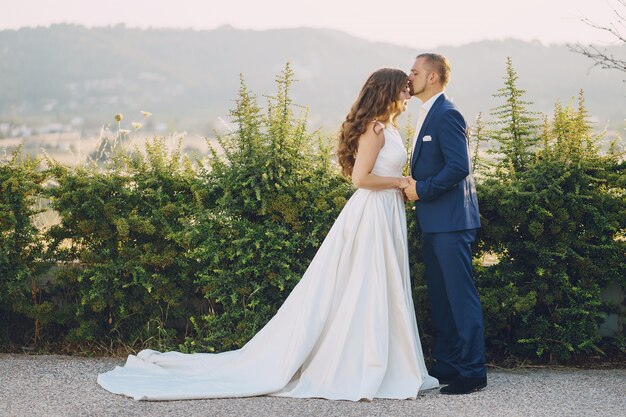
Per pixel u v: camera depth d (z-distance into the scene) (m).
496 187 4.94
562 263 4.96
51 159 5.26
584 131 5.07
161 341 5.09
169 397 4.03
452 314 4.46
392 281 4.39
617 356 5.04
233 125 5.14
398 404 3.98
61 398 4.04
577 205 4.90
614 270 4.93
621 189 5.02
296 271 5.11
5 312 5.25
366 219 4.44
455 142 4.30
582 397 4.10
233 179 5.05
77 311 5.01
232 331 4.98
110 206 5.05
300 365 4.23
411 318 4.43
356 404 3.97
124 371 4.51
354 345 4.25
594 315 4.89
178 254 5.12
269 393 4.14
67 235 5.22
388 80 4.39
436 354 4.64
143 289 5.12
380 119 4.43
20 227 5.11
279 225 5.05
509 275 4.96
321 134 5.19
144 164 5.25
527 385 4.37
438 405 3.96
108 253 5.07
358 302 4.31
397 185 4.43
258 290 4.92
